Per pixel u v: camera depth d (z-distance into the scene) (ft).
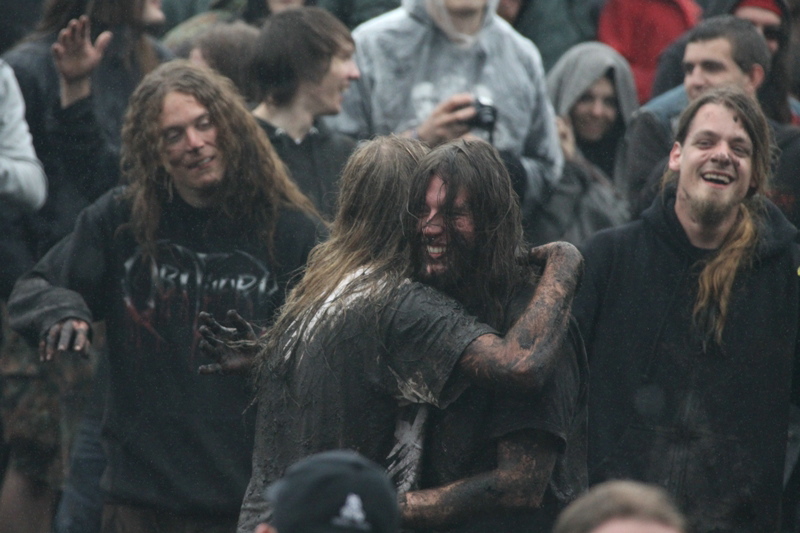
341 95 57.00
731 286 46.80
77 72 57.16
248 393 48.39
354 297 34.71
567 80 71.20
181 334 49.49
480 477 33.81
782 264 47.42
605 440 46.91
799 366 47.80
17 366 57.82
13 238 56.29
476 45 63.87
